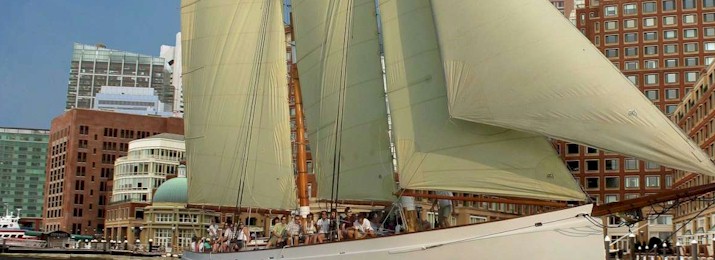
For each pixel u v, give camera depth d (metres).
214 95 46.38
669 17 145.12
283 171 43.31
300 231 37.00
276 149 43.62
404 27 32.16
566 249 26.78
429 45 31.14
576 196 27.44
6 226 166.25
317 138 38.94
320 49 38.84
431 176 30.36
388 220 34.62
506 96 27.70
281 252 33.81
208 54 46.94
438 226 32.44
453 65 28.97
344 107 37.12
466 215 41.53
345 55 37.22
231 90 45.75
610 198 134.62
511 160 28.50
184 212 143.62
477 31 28.41
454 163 29.78
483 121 28.22
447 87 29.06
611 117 25.94
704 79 98.25
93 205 193.62
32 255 107.25
